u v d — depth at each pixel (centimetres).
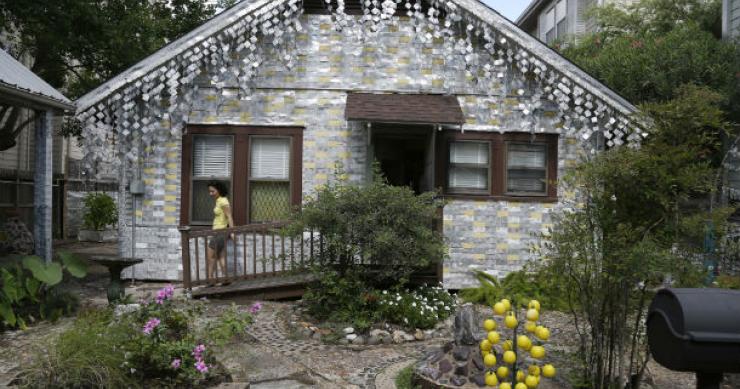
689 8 1636
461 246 1005
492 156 1010
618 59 1398
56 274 717
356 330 701
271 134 998
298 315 762
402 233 754
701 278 488
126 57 1425
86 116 932
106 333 495
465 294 930
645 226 490
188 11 1697
